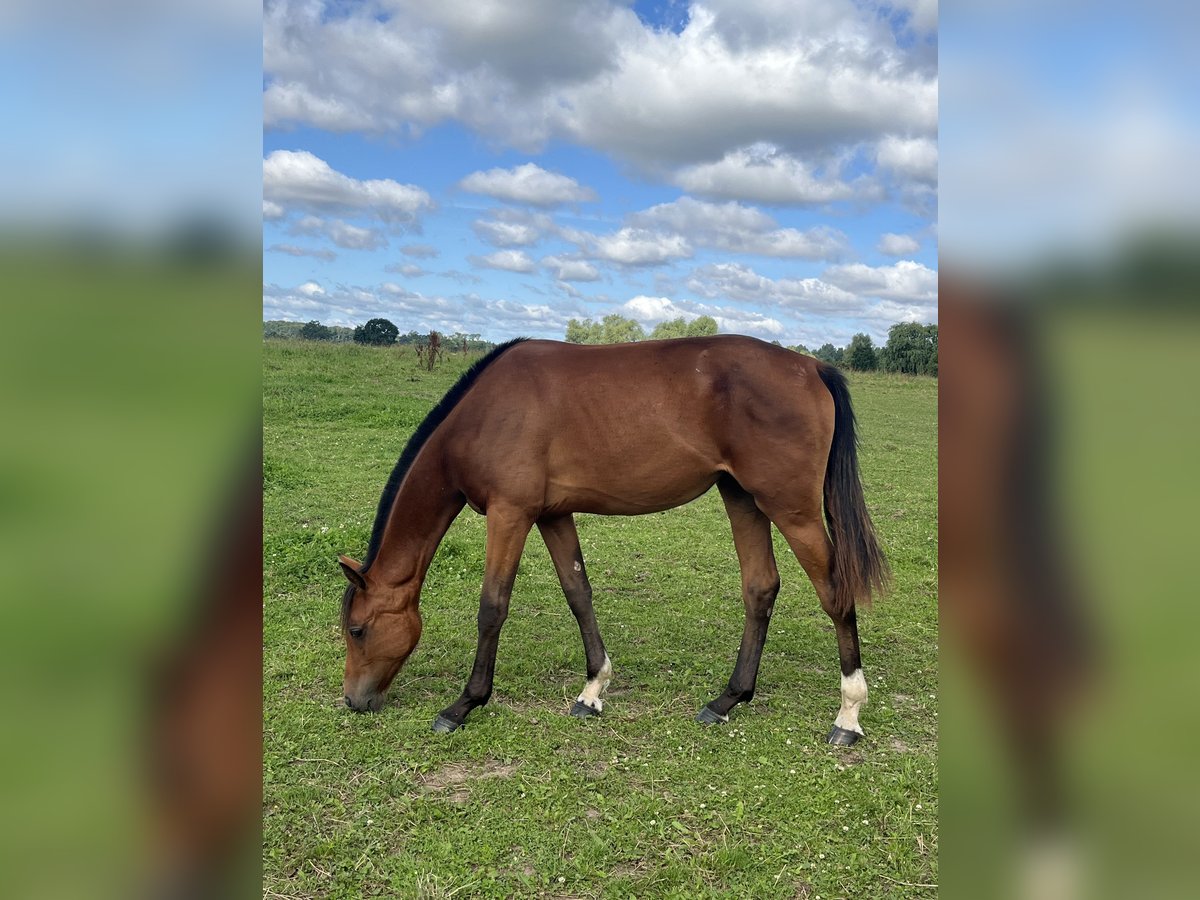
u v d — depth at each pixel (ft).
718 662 15.97
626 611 18.66
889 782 11.34
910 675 15.48
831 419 12.97
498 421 13.35
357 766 11.57
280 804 10.41
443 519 13.96
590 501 13.76
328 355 65.31
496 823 10.21
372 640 13.29
